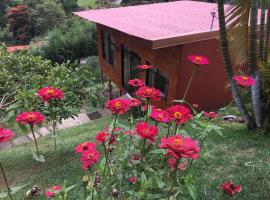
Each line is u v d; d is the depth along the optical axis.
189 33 6.41
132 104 1.95
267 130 4.92
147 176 1.90
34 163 5.55
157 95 1.96
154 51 7.68
